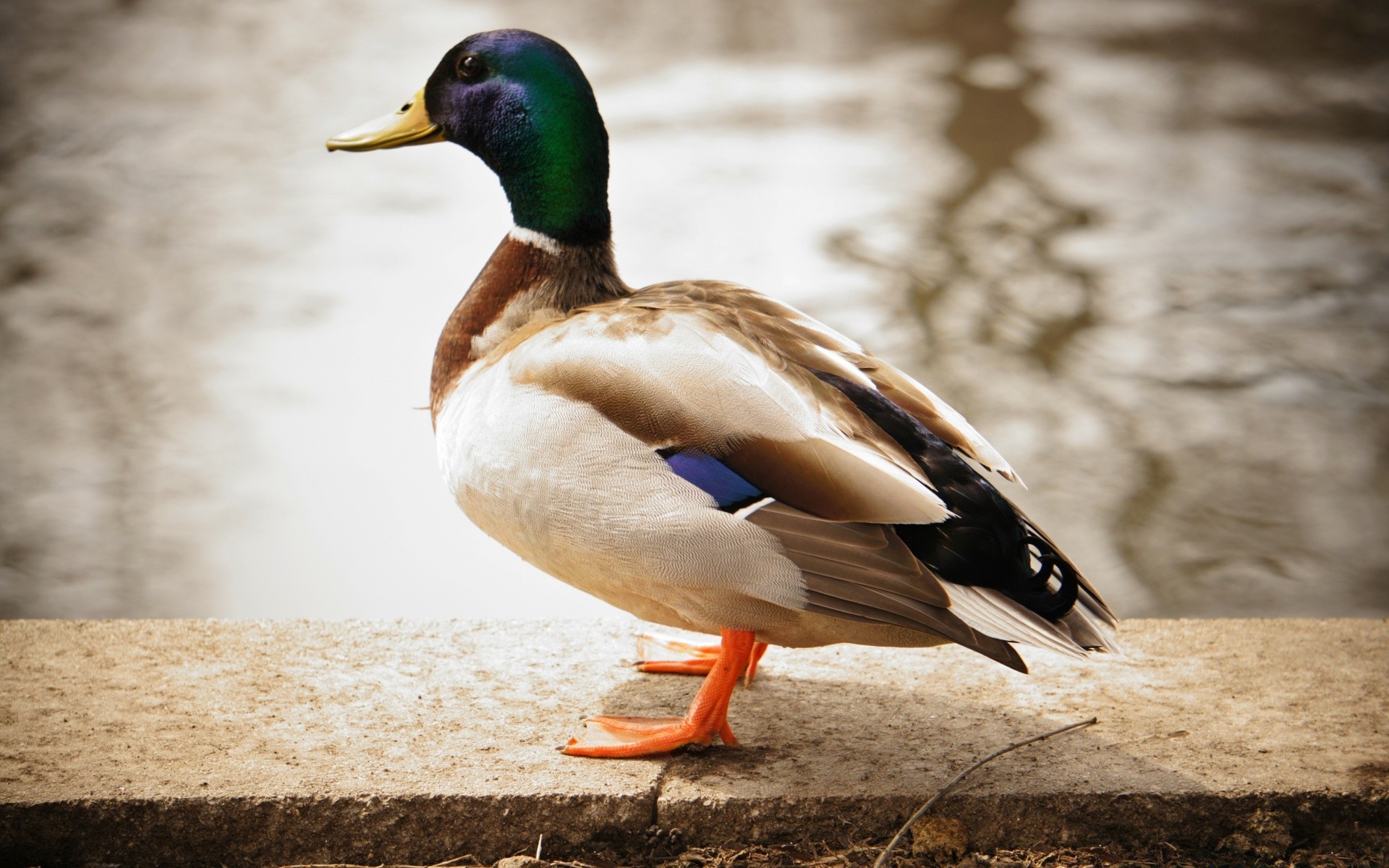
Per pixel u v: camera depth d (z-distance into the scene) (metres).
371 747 3.82
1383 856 3.64
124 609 6.95
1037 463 8.49
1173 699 4.20
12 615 6.86
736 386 3.46
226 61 18.77
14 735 3.83
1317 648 4.55
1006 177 14.12
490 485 3.68
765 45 19.42
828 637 3.70
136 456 8.39
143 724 3.92
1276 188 14.06
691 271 11.41
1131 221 12.89
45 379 9.35
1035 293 11.06
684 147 14.88
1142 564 7.53
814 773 3.74
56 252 11.85
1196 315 10.77
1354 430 8.97
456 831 3.57
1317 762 3.81
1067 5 22.55
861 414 3.50
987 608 3.36
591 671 4.37
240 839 3.53
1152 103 17.06
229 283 11.21
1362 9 22.56
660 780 3.68
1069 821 3.64
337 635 4.57
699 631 3.89
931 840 3.57
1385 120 16.56
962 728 4.00
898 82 17.66
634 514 3.50
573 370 3.58
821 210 12.94
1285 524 7.91
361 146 4.38
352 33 20.30
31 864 3.49
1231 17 21.94
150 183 13.88
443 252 12.05
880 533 3.38
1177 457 8.60
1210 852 3.65
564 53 4.12
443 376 4.11
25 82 17.47
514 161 4.16
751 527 3.43
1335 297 11.25
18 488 8.00
